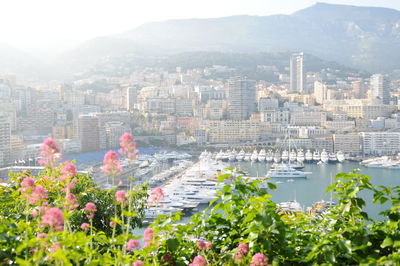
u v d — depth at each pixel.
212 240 13.41
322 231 13.31
